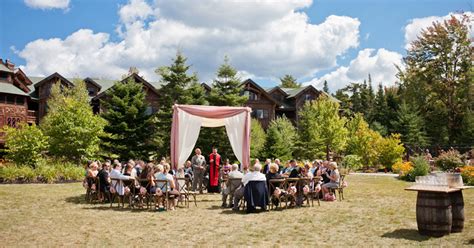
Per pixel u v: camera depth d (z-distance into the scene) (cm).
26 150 2239
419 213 794
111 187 1206
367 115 6212
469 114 3978
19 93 3966
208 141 3150
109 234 827
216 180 1630
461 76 4050
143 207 1208
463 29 4041
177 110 1438
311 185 1248
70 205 1236
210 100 3478
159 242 759
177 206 1244
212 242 759
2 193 1499
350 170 2988
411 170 2195
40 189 1642
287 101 5303
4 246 725
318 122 3706
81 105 2522
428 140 4475
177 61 3378
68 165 2158
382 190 1656
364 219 978
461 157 2369
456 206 809
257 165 1134
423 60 4234
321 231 850
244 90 4741
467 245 709
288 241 764
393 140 3108
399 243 732
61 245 733
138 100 2891
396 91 6575
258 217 1036
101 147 2747
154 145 3009
